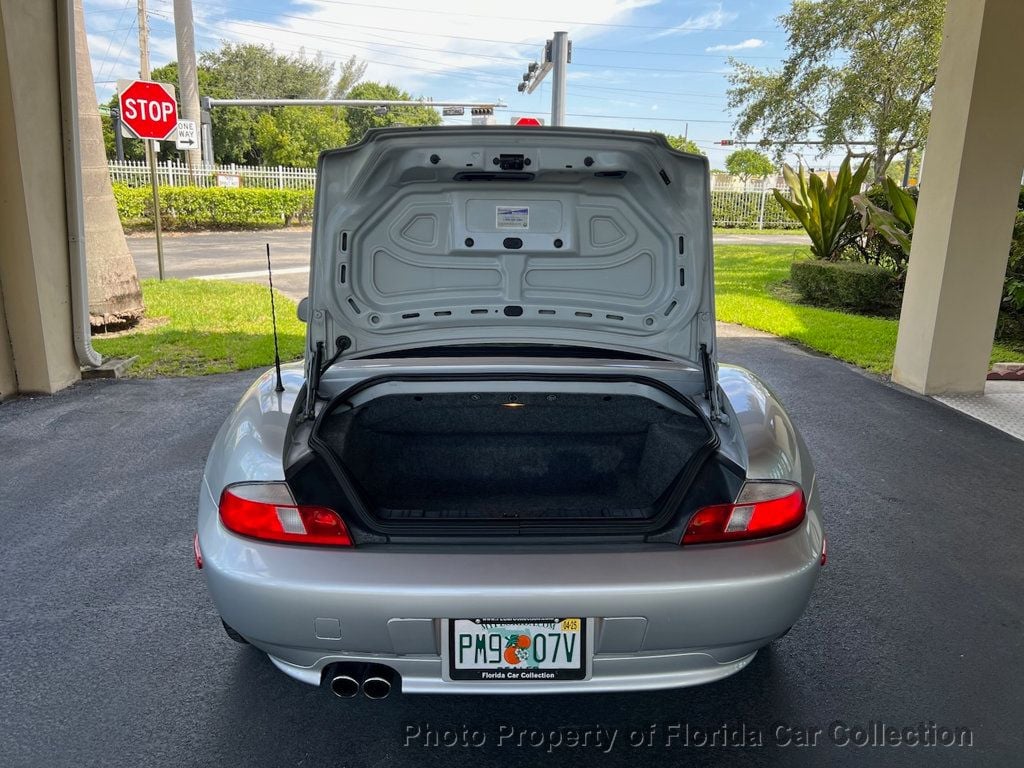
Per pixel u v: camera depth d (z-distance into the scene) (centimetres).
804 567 181
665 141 212
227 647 250
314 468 188
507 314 247
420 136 212
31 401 531
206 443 446
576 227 236
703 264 233
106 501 365
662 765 201
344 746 206
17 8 493
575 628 172
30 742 205
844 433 472
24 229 516
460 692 176
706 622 173
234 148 4581
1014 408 530
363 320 239
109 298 748
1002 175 525
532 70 1530
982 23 493
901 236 884
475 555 172
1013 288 746
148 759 200
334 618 170
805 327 814
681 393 240
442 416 264
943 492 382
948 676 237
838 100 1750
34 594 281
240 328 770
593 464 247
